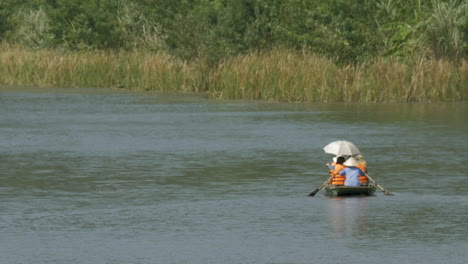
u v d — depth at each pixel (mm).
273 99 112062
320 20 132500
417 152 59094
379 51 127125
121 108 99562
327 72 110812
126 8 169625
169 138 68125
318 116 88000
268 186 44969
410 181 46625
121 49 160000
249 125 78562
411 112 92750
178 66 135750
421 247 30781
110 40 166250
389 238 32281
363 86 110125
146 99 115000
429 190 43656
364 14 132000
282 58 115188
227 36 139000
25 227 34469
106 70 146250
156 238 32438
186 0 164000
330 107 100500
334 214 37219
